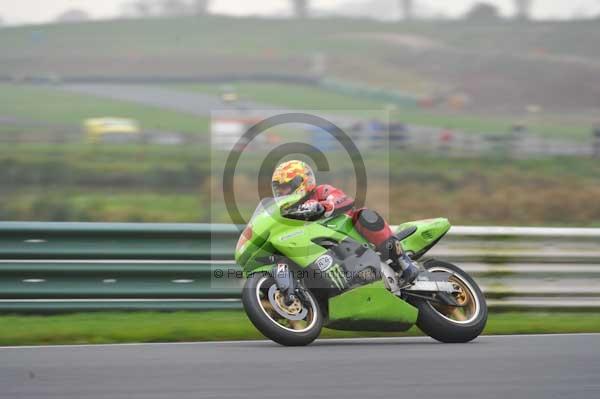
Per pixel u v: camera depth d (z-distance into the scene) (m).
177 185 91.81
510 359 20.31
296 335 21.77
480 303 23.75
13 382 17.38
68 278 28.23
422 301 23.34
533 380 17.97
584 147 123.69
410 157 107.38
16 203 74.88
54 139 132.62
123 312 28.50
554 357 20.62
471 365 19.50
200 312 28.97
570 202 76.81
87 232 28.27
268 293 22.19
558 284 30.70
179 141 133.75
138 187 91.50
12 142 129.12
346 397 16.25
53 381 17.47
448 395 16.55
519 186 91.31
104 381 17.47
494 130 186.88
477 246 30.31
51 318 27.44
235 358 20.20
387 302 22.73
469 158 110.88
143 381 17.48
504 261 30.47
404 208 75.06
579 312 30.75
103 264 28.39
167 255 28.77
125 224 28.53
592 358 20.52
